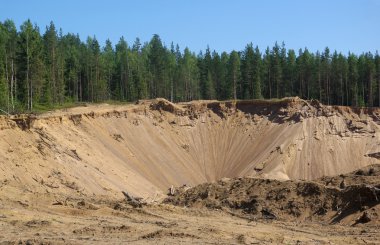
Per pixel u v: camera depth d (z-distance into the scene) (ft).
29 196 150.30
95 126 244.83
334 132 274.57
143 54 436.76
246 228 133.59
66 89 334.44
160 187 234.58
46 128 212.02
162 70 373.81
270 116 291.38
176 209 157.38
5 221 118.62
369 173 169.58
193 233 118.01
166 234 114.11
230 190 183.93
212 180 257.75
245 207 169.17
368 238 122.93
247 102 301.22
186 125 285.23
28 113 235.20
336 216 150.92
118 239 107.76
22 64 265.54
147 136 264.11
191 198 186.60
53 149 201.36
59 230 114.62
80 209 142.20
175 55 451.53
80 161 207.51
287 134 274.16
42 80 271.69
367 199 148.97
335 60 384.68
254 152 270.67
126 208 150.92
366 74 375.45
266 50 398.62
